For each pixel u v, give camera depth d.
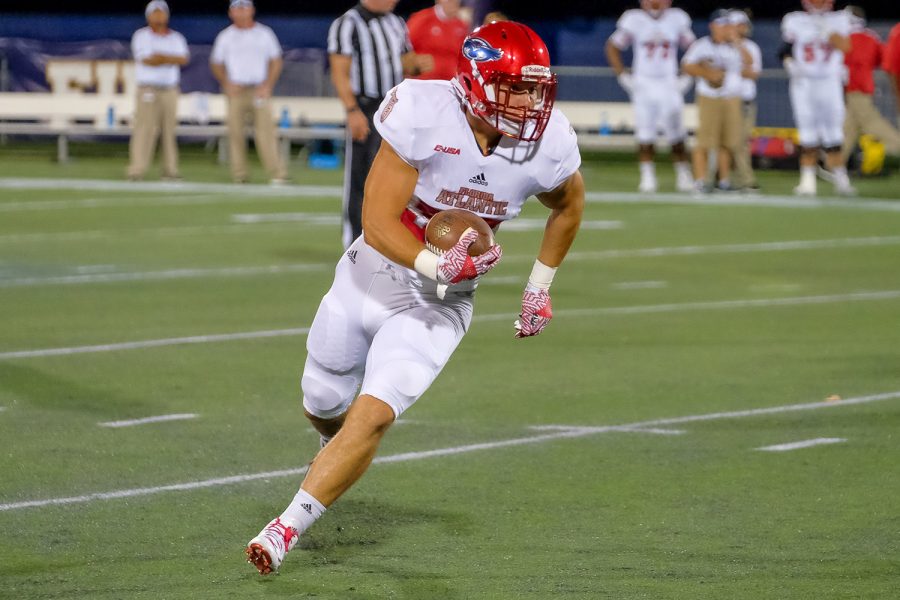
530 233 52.84
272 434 23.77
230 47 69.50
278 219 55.62
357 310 17.05
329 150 85.25
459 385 27.66
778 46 89.06
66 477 20.97
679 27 68.31
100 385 27.08
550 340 32.25
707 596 15.92
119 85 85.62
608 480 21.16
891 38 62.62
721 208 61.84
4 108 82.25
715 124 66.88
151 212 57.56
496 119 16.02
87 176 73.38
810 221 57.12
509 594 16.00
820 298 38.62
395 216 16.20
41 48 87.75
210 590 16.11
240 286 39.31
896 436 23.88
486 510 19.58
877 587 16.27
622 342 32.16
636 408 25.88
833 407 25.98
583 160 90.19
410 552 17.66
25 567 16.91
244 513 19.34
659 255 46.91
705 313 36.03
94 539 18.08
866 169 77.25
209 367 28.86
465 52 16.09
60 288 38.53
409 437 23.73
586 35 90.94
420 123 16.12
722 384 27.88
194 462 21.95
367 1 37.03
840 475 21.45
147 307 35.78
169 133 71.00
